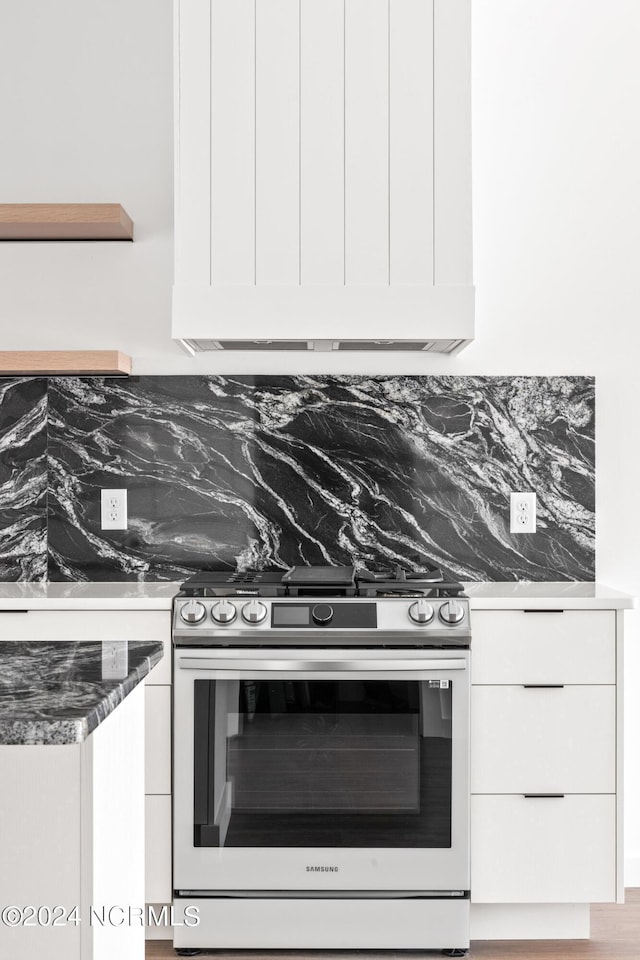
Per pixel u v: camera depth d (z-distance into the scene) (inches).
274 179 102.3
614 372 120.1
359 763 97.3
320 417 119.2
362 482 119.2
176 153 102.3
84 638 99.8
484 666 99.7
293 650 97.0
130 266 119.2
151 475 119.6
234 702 97.5
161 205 118.8
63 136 118.8
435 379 119.3
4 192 119.0
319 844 97.7
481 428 119.6
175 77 102.3
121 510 119.3
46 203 117.4
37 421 119.3
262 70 102.3
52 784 47.4
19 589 110.0
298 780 97.4
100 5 118.6
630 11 120.0
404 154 102.4
